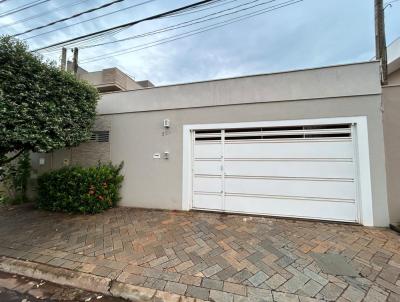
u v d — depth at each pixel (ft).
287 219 16.06
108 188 19.07
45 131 14.55
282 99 16.35
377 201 14.46
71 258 10.71
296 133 16.29
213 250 11.27
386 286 8.27
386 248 11.28
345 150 15.30
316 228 14.17
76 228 14.75
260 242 12.14
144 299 8.07
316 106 15.72
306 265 9.76
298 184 16.11
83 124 18.07
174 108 19.08
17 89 13.30
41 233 14.06
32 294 8.71
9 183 22.07
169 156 19.11
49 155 23.00
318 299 7.65
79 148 21.89
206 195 18.13
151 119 19.80
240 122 17.30
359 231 13.57
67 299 8.38
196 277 9.00
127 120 20.54
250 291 8.13
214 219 16.12
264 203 16.76
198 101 18.43
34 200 22.34
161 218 16.49
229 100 17.62
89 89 18.28
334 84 15.44
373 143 14.69
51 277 9.55
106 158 20.94
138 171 19.94
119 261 10.30
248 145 17.29
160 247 11.67
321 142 15.76
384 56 19.62
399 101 14.56
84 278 9.16
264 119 16.76
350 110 15.12
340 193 15.28
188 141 18.58
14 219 17.15
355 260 10.13
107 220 16.25
